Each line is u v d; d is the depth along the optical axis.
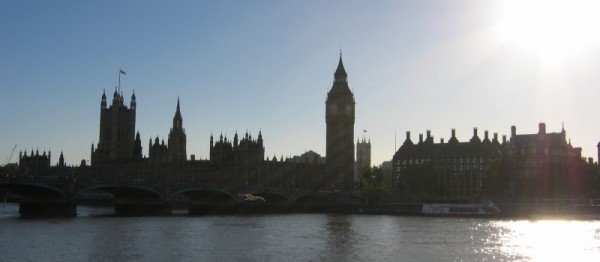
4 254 94.88
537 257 100.81
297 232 136.50
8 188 176.88
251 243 113.44
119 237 118.75
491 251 106.38
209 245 109.38
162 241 113.75
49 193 182.00
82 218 168.12
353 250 105.75
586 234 136.00
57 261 89.31
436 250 106.81
